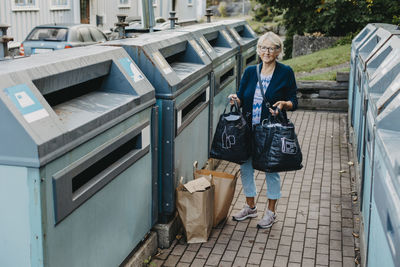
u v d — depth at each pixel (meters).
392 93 3.14
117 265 3.38
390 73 3.89
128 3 22.80
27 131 2.32
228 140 4.35
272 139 4.20
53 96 3.23
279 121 4.31
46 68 2.76
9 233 2.47
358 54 6.59
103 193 3.07
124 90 3.49
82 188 2.81
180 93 4.18
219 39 6.98
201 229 4.24
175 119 4.07
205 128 5.44
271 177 4.51
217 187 4.50
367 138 3.99
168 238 4.17
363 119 4.71
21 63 2.80
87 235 2.90
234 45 7.09
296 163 4.25
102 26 21.20
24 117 2.36
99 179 2.96
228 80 6.70
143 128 3.60
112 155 3.49
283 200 5.27
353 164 6.36
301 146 7.33
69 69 2.95
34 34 12.69
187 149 4.69
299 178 5.96
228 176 4.52
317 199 5.31
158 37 4.68
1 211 2.45
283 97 4.35
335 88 9.35
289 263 3.99
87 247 2.91
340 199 5.31
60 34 12.59
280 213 4.93
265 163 4.23
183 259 4.03
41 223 2.42
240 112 4.43
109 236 3.21
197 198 4.16
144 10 5.79
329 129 8.24
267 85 4.32
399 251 1.96
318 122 8.68
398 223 1.99
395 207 2.09
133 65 3.70
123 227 3.43
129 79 3.50
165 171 4.11
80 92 3.44
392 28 6.74
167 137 4.05
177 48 4.84
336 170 6.28
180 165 4.43
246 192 4.69
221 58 6.07
